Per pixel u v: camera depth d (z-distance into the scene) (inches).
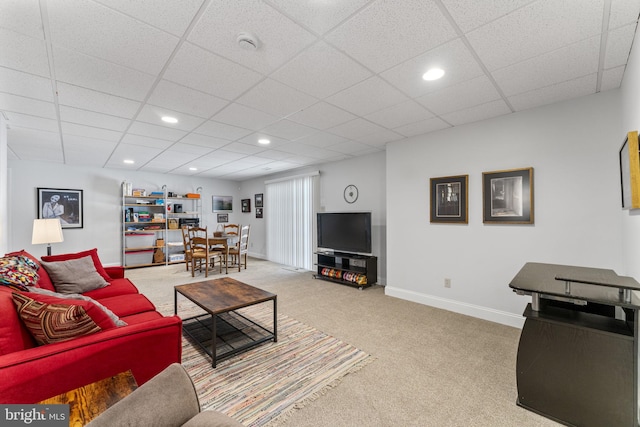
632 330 58.3
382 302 146.0
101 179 237.0
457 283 129.6
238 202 329.1
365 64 75.6
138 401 32.8
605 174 93.1
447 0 52.7
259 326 112.3
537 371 64.9
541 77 83.3
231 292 107.7
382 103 102.0
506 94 95.0
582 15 56.8
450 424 61.8
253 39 63.5
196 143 156.9
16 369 43.8
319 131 135.8
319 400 69.7
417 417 63.8
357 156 197.2
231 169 249.9
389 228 156.9
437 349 95.1
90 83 83.9
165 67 75.8
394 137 146.9
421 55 71.6
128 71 77.4
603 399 57.9
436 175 136.0
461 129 127.0
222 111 108.3
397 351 94.0
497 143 116.3
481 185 121.2
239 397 70.8
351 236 186.7
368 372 81.9
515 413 65.0
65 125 122.2
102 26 58.4
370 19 57.8
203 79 82.7
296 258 250.1
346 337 104.8
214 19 57.1
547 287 63.6
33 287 68.7
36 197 208.5
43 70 75.9
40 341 52.4
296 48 67.9
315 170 231.9
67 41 63.3
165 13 54.9
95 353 50.6
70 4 51.6
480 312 121.9
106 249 238.2
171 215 281.0
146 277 210.2
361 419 63.3
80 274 109.1
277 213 274.1
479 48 68.6
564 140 100.6
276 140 152.1
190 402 36.3
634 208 61.3
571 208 99.3
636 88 64.7
